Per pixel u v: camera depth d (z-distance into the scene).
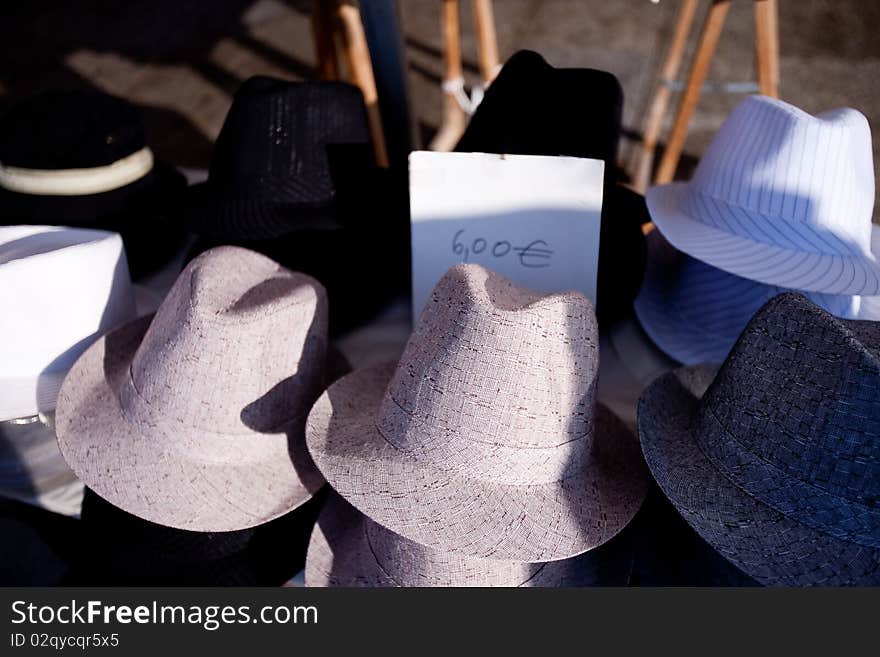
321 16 1.25
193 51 1.60
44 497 0.80
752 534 0.58
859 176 0.74
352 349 0.91
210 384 0.67
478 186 0.74
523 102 0.81
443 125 1.45
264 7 1.71
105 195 0.96
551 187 0.73
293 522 0.78
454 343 0.58
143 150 1.03
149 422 0.70
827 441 0.54
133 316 0.88
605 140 0.80
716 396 0.63
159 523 0.69
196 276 0.68
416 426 0.60
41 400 0.80
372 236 0.91
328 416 0.70
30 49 1.64
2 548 0.76
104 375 0.79
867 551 0.56
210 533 0.75
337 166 0.86
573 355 0.58
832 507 0.54
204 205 0.88
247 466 0.72
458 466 0.60
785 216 0.74
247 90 0.85
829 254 0.75
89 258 0.78
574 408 0.60
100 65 1.60
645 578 0.70
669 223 0.83
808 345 0.55
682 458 0.64
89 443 0.73
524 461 0.59
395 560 0.66
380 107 1.01
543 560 0.58
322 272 0.88
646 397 0.70
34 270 0.75
